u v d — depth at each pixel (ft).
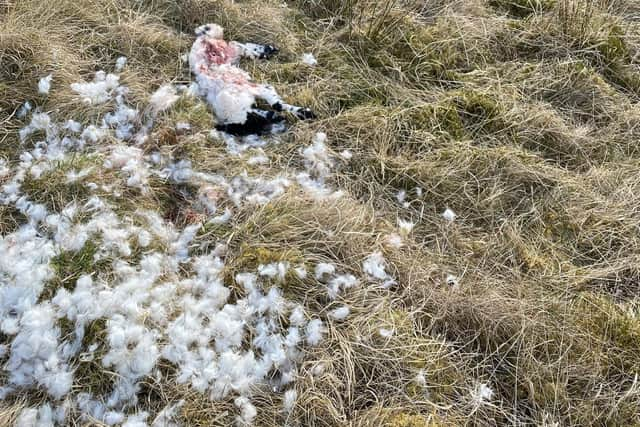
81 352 8.43
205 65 12.74
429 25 14.76
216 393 8.20
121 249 9.48
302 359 8.65
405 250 10.15
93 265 9.23
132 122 11.70
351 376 8.45
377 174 11.30
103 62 12.74
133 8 14.10
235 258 9.64
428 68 13.56
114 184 10.41
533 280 9.86
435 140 11.85
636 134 12.39
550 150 12.14
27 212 9.93
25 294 8.75
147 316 8.76
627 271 10.11
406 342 8.86
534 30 14.48
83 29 13.15
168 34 13.46
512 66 13.80
